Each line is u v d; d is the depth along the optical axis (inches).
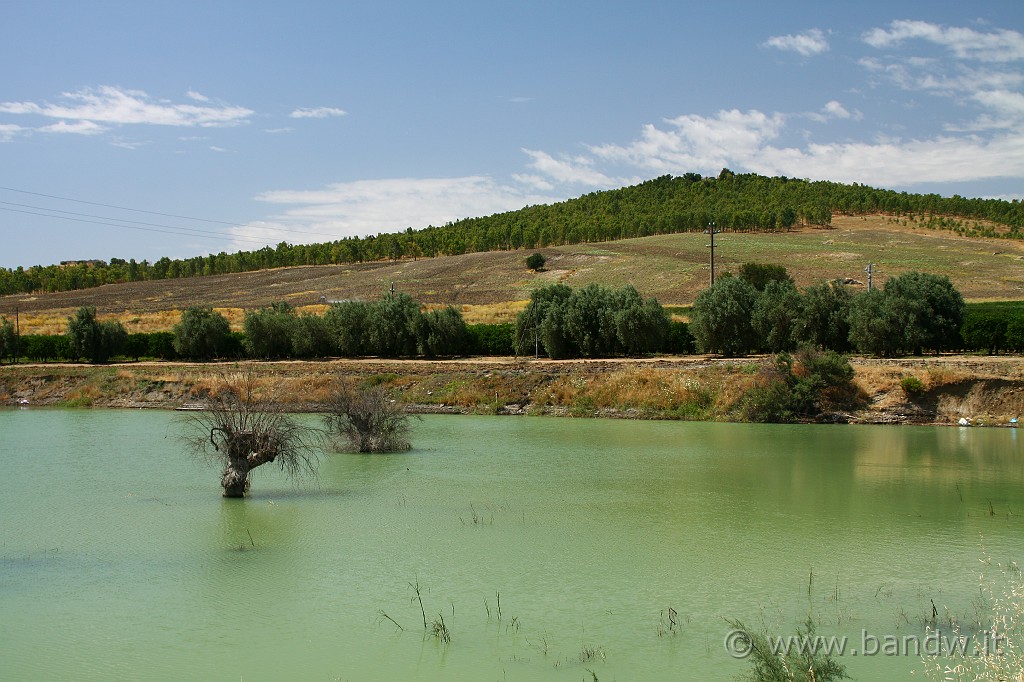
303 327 2736.2
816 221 7352.4
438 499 1066.1
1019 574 740.7
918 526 918.4
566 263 5270.7
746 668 550.0
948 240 5930.1
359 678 540.7
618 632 614.9
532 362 2262.6
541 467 1304.1
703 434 1683.1
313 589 713.6
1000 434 1625.2
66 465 1341.0
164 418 2042.3
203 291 5315.0
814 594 694.5
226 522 947.3
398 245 7062.0
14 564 787.4
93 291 5615.2
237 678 541.6
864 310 2132.1
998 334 2134.6
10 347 2812.5
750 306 2314.2
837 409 1852.9
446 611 660.1
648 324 2367.1
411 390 2222.0
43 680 538.6
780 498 1066.7
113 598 692.7
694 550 825.5
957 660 556.4
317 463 1344.7
